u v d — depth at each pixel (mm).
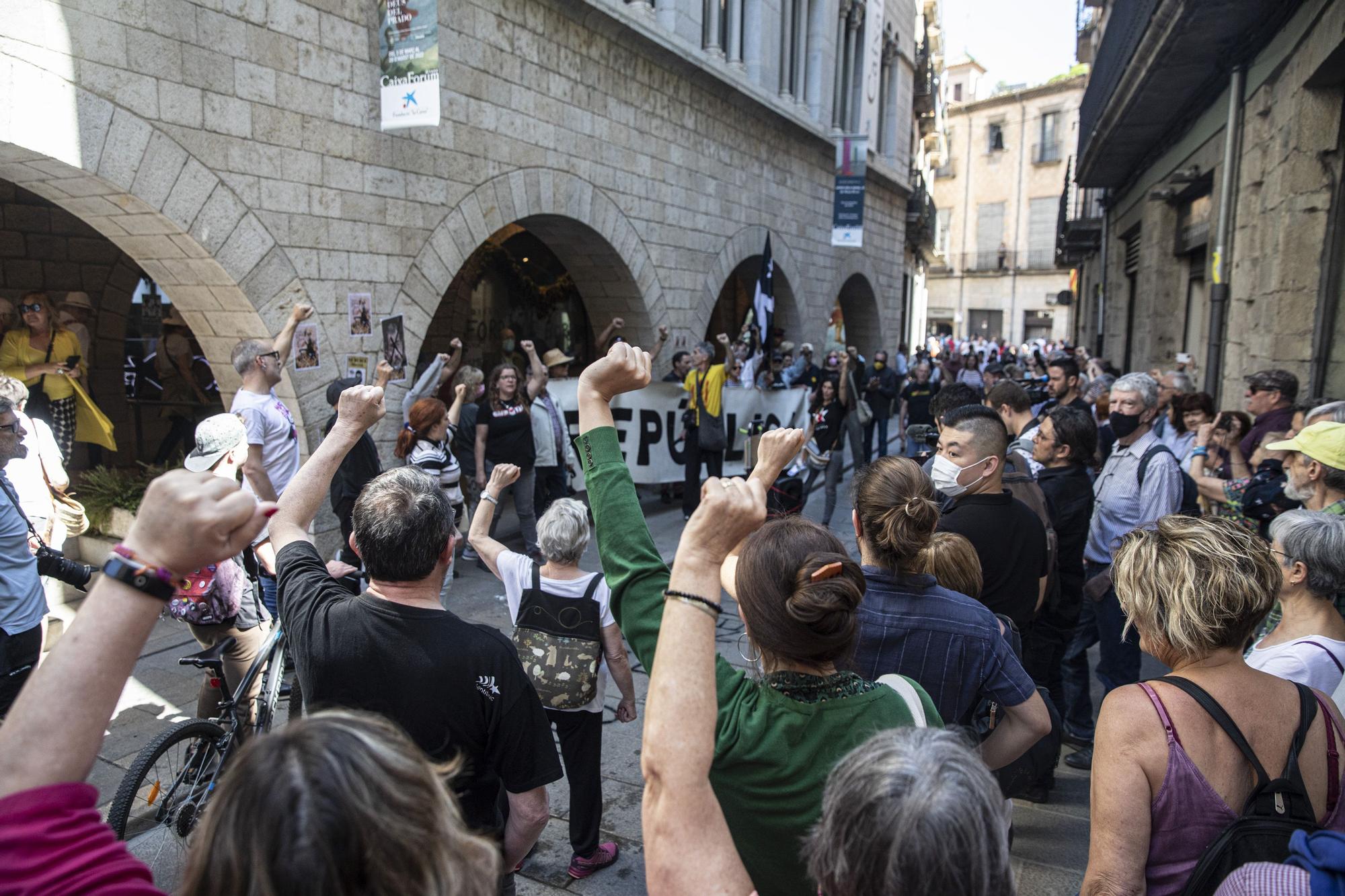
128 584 940
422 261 7629
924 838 964
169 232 5738
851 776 1071
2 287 8164
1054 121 40375
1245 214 7410
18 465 4113
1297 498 3406
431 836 920
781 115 14141
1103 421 6852
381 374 4965
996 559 3111
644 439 9070
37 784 885
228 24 5832
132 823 3039
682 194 11953
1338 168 5969
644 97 10867
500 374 7176
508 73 8508
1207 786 1631
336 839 841
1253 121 7344
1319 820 1671
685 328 12297
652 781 1172
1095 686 5227
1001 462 3197
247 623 3838
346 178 6848
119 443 9273
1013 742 2254
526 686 2098
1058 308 41375
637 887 3215
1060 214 22094
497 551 3268
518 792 2096
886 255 21016
